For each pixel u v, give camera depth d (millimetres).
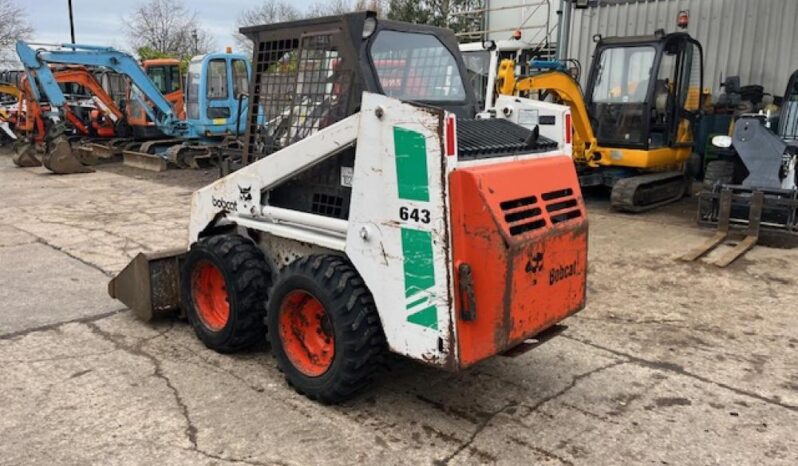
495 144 3287
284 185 3889
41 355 4180
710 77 11406
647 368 4035
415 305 3051
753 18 10773
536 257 3096
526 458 3047
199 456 3041
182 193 10984
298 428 3293
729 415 3461
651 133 9172
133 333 4566
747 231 7176
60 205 9828
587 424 3359
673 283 5730
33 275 6008
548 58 13148
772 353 4266
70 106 16859
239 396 3629
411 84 3836
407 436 3230
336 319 3271
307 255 3793
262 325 4094
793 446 3172
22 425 3307
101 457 3027
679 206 9492
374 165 3098
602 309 5094
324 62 3676
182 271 4402
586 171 9711
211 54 13891
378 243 3145
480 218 2879
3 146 19422
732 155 8047
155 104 14938
